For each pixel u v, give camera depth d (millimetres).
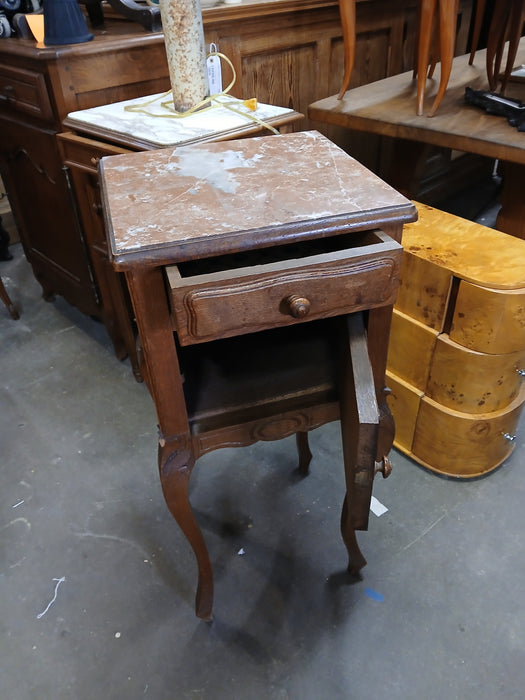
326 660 913
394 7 1828
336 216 628
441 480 1215
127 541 1116
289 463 1284
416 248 1071
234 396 779
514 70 1662
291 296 605
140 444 1342
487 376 1053
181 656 926
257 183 721
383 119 1306
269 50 1578
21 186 1586
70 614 991
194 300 571
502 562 1045
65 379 1560
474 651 916
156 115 1137
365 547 1080
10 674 907
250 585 1030
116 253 573
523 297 951
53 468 1281
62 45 1205
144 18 1306
